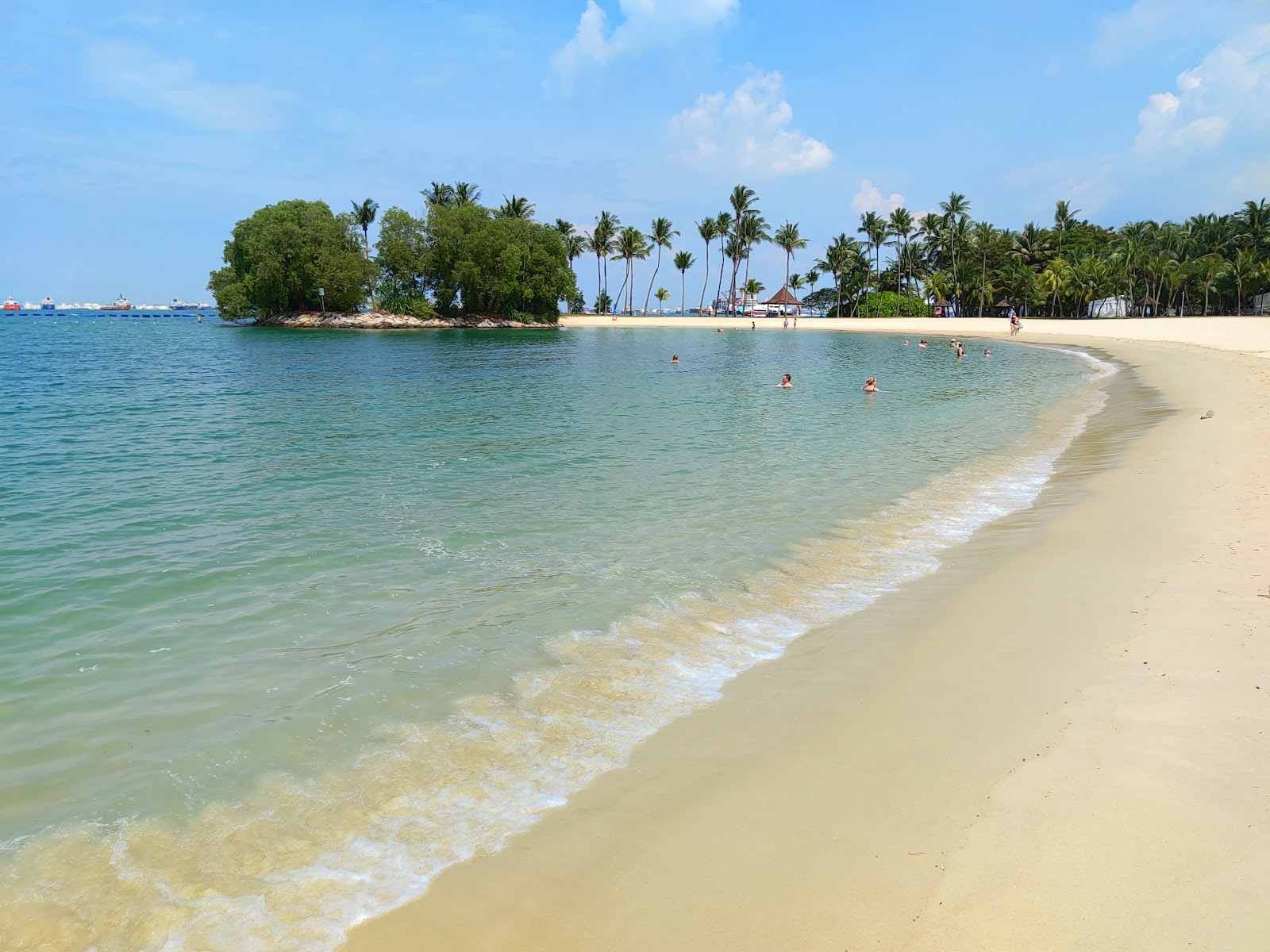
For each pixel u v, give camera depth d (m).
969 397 28.23
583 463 16.31
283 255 90.62
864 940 3.66
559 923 3.87
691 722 5.84
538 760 5.38
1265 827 4.23
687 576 9.13
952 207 116.25
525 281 102.25
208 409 25.69
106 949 3.79
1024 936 3.61
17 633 7.68
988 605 7.98
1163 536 9.64
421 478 14.80
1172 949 3.47
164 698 6.35
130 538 10.90
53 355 52.34
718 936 3.74
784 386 32.84
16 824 4.74
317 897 4.12
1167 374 30.72
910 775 5.01
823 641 7.28
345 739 5.68
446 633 7.57
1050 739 5.31
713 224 127.69
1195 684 5.90
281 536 10.95
